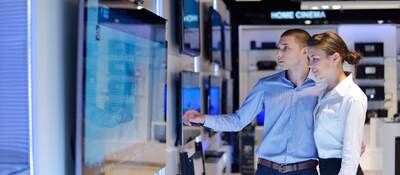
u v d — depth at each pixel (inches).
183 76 162.2
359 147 107.0
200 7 221.6
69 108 82.4
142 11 108.0
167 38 156.7
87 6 76.5
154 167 121.2
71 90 83.1
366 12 364.5
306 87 119.3
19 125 73.0
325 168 113.6
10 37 73.0
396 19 362.9
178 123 162.6
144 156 111.2
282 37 120.3
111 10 87.1
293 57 118.3
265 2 365.4
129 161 99.7
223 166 249.6
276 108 122.0
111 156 88.8
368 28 375.9
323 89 117.2
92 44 78.7
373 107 373.4
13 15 72.9
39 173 72.9
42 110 73.7
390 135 255.1
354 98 107.0
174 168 165.5
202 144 209.8
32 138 72.6
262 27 381.1
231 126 128.6
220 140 297.3
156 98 122.8
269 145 123.0
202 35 232.2
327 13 365.4
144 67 110.6
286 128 121.0
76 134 77.2
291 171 120.1
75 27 84.8
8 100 73.2
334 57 109.5
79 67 76.4
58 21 78.8
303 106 119.7
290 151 120.2
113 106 89.6
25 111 72.9
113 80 89.4
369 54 371.6
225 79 301.1
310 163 120.1
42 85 73.7
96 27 80.2
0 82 73.4
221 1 307.3
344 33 377.1
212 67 260.1
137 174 106.0
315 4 324.8
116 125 91.5
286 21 367.2
